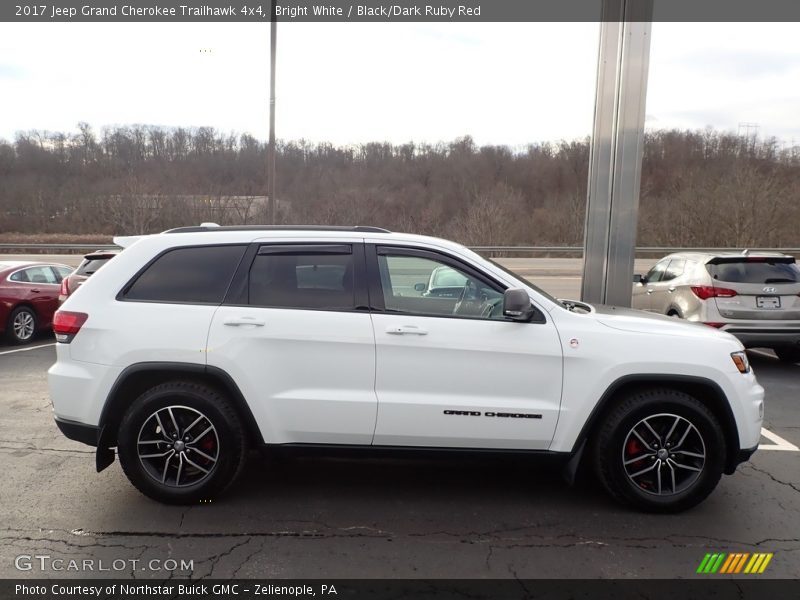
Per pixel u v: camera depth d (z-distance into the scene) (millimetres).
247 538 3436
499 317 3818
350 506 3889
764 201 41500
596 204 7707
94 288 3857
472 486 4254
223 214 37688
